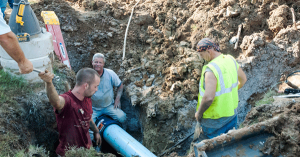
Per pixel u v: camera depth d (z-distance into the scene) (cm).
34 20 276
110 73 369
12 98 270
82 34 442
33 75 295
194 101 375
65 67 359
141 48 454
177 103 372
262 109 266
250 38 362
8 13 417
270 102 281
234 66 238
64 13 435
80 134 231
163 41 441
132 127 439
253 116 265
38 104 282
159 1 482
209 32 401
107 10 477
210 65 221
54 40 366
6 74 287
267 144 193
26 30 268
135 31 461
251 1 396
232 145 196
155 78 415
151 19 472
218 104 232
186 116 362
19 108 265
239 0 403
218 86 223
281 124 205
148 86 408
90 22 454
